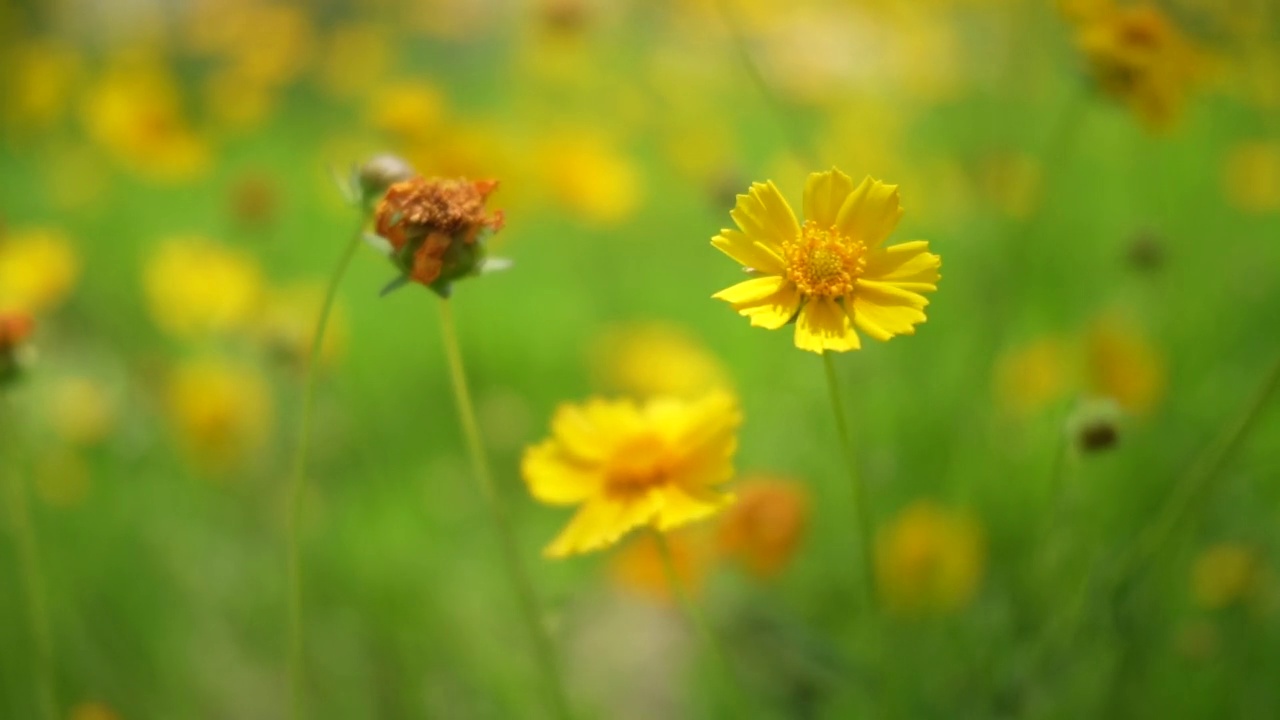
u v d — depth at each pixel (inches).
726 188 35.2
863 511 18.6
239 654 29.5
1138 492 26.2
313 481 32.6
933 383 31.1
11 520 30.2
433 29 71.7
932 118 51.3
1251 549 24.0
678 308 43.4
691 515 18.7
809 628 23.8
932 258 17.1
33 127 61.3
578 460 19.6
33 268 40.4
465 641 28.0
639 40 56.6
